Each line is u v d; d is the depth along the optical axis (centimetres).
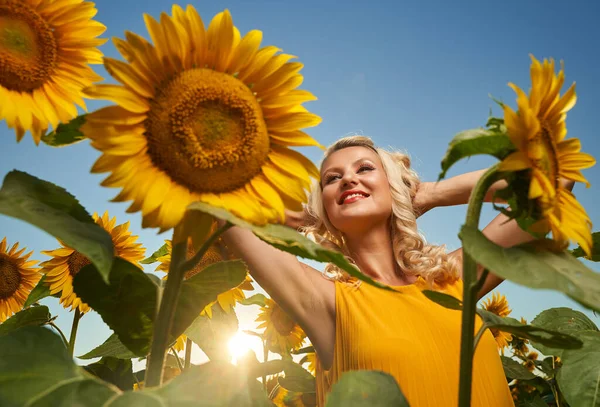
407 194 103
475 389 73
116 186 35
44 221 32
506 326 36
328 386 84
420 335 77
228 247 81
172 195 36
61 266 90
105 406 29
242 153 38
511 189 37
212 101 38
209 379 33
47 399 29
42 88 48
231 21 40
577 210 39
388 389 34
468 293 35
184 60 39
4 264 106
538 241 36
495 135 35
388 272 98
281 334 126
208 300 44
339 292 85
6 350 31
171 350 86
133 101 36
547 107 38
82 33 50
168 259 95
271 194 39
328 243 104
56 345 33
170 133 37
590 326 88
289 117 42
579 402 71
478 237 34
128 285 42
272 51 42
